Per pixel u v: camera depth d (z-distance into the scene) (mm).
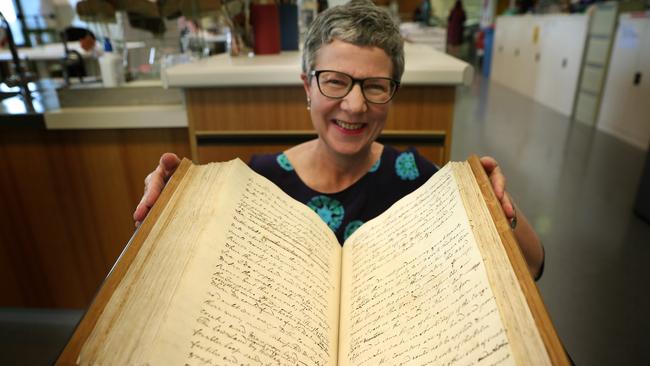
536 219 2377
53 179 1508
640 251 2090
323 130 770
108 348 346
